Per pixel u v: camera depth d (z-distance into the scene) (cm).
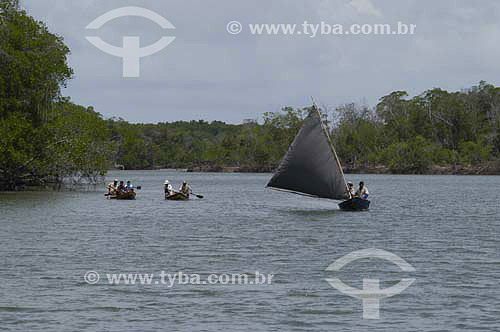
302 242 11275
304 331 6112
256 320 6425
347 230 13062
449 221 14988
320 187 15912
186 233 12506
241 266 8962
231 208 18900
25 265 8906
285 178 15962
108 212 16938
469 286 7738
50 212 16612
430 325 6284
